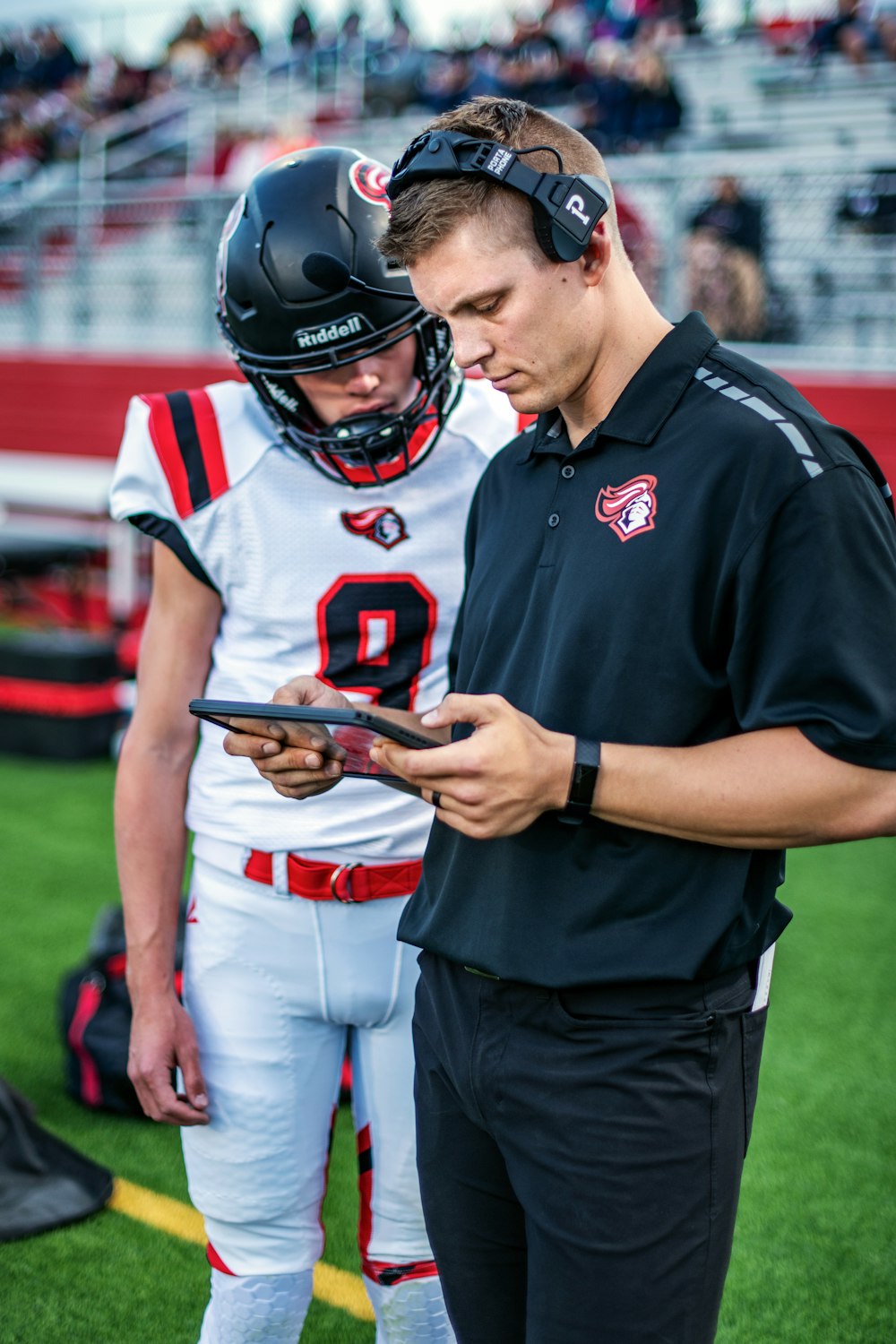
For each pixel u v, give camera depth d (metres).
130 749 1.73
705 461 1.22
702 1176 1.25
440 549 1.70
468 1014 1.36
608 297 1.28
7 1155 2.65
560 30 10.64
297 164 1.59
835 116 9.73
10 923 4.13
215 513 1.67
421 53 11.04
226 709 1.32
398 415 1.60
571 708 1.28
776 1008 3.58
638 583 1.24
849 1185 2.75
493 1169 1.40
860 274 7.04
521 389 1.26
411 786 1.43
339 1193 2.74
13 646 6.07
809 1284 2.42
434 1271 1.70
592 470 1.31
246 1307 1.67
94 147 12.12
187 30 12.65
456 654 1.60
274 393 1.60
